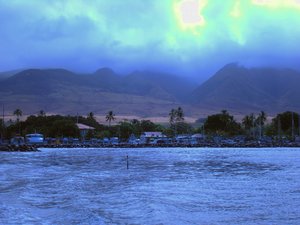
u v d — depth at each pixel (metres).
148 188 44.16
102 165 82.69
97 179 53.78
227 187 45.25
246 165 81.75
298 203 34.34
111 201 35.03
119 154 137.75
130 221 27.02
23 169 71.31
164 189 43.34
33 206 32.47
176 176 57.97
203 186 46.09
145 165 82.56
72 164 85.88
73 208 31.45
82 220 27.08
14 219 27.38
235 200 35.88
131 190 42.38
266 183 49.22
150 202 34.53
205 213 29.91
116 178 54.84
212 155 128.62
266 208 31.95
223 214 29.56
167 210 30.94
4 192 40.84
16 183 48.91
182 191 41.59
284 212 30.25
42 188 44.09
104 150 184.88
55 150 184.00
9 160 100.81
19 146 170.38
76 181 51.12
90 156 122.94
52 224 25.81
